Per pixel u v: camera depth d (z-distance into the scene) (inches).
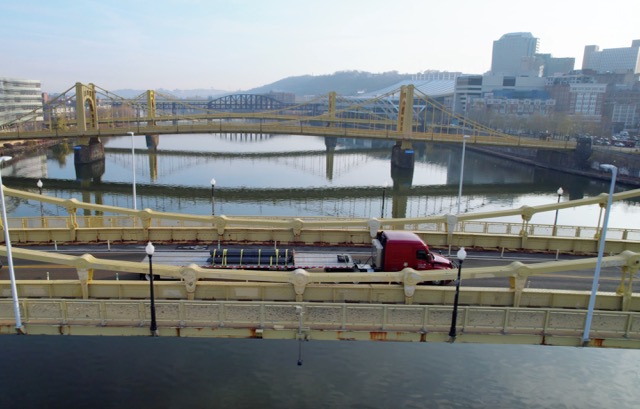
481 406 1009.5
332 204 3609.7
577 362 1169.4
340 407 983.6
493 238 1541.6
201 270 1021.8
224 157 6432.1
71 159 5821.9
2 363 1091.9
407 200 3806.6
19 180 4308.6
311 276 1005.8
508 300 1047.0
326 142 7475.4
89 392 1005.2
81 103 5054.1
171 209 3302.2
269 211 3307.1
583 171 5002.5
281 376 1069.8
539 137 6555.1
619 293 1051.9
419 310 935.7
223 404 979.3
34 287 1025.5
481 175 5083.7
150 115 7037.4
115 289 1028.5
